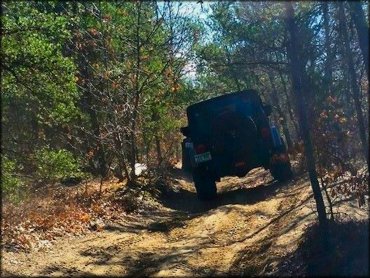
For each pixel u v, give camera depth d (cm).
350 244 594
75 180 1642
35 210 1098
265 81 2284
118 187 1484
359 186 661
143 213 1278
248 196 1300
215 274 725
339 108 649
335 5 656
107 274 762
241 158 1317
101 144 1571
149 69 1595
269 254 734
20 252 841
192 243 909
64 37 1027
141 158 1952
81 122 1627
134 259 834
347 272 540
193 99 2228
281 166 1356
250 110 1348
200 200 1398
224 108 1352
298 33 672
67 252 873
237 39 1042
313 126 662
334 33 674
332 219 690
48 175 998
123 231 1052
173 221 1118
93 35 1586
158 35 1648
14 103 1209
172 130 1997
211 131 1315
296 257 670
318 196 668
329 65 685
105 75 1488
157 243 936
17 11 961
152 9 1658
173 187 1658
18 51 949
